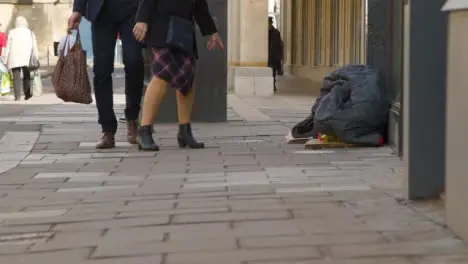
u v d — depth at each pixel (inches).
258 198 186.5
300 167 240.2
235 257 132.0
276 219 161.8
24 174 236.7
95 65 292.7
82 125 392.8
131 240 146.5
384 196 186.5
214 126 388.5
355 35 814.5
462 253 131.6
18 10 1642.5
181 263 129.3
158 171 237.3
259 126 387.9
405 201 178.5
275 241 142.6
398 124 263.1
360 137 289.9
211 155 273.3
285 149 289.3
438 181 178.9
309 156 267.1
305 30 1096.8
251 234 148.6
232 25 737.0
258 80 705.6
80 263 131.9
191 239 145.7
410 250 134.2
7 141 325.1
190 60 286.5
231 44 745.6
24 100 644.7
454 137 143.1
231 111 498.0
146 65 383.2
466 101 135.6
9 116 450.0
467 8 131.2
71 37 295.9
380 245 138.0
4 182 221.8
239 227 154.9
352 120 287.4
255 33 705.6
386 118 293.3
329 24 947.3
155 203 184.1
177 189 203.3
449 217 148.6
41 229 158.6
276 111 496.7
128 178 224.4
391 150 278.8
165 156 271.9
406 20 178.9
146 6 278.1
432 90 176.7
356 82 295.9
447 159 148.2
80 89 293.9
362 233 147.8
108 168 245.9
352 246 137.7
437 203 174.9
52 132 359.9
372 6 314.0
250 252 135.0
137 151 288.4
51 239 149.7
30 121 414.9
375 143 289.7
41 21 1652.3
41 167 250.8
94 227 159.0
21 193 203.6
